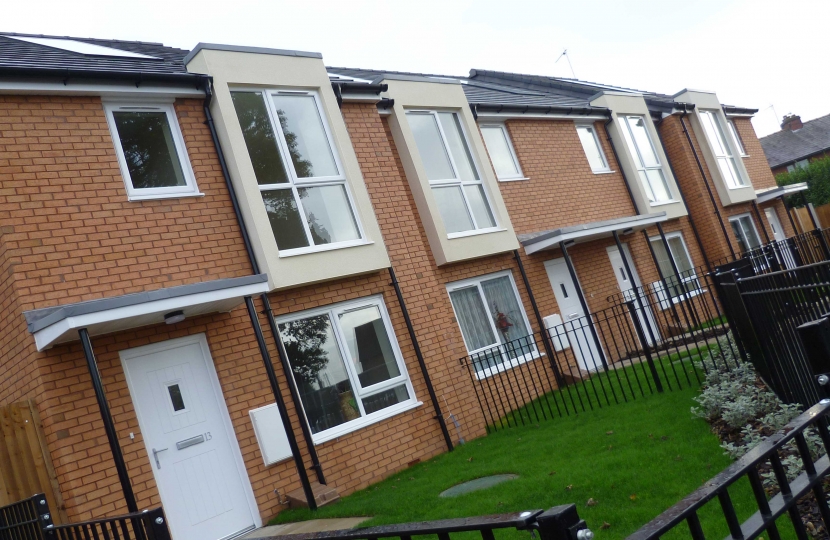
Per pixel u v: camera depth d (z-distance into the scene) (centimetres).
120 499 755
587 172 1683
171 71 999
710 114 2275
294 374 952
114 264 823
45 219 789
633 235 1745
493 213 1365
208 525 816
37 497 627
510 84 2339
